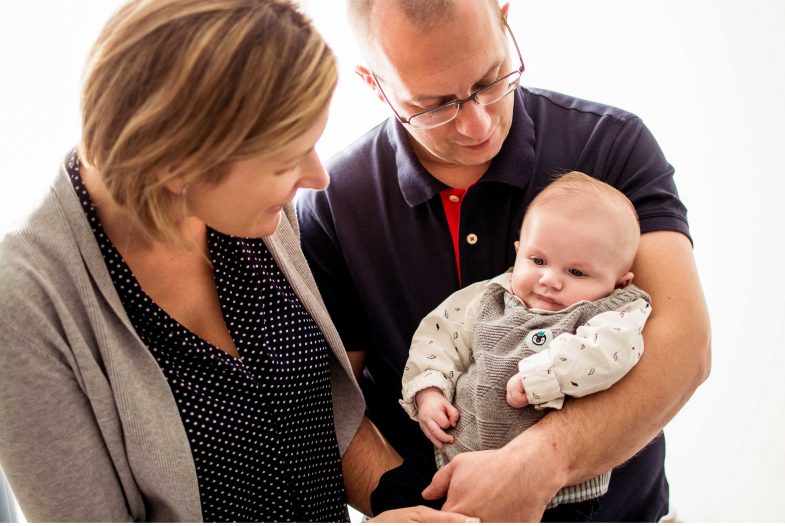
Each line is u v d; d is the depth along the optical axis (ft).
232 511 3.98
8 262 3.40
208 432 3.83
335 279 5.04
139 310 3.71
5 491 5.90
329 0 6.91
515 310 4.45
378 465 4.70
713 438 7.57
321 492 4.33
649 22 7.15
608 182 4.64
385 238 4.86
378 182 4.90
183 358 3.82
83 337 3.53
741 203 7.18
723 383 7.47
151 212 3.27
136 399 3.60
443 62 3.91
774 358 7.18
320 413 4.37
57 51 6.20
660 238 4.34
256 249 4.21
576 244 4.32
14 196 6.32
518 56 4.28
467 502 3.82
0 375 3.35
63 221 3.51
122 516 3.76
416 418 4.62
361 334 5.17
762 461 7.29
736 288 7.30
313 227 5.00
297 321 4.22
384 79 4.28
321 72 3.16
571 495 4.13
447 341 4.67
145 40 3.03
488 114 4.24
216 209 3.39
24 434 3.44
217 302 4.05
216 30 2.98
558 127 4.79
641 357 4.01
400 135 4.75
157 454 3.66
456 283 4.82
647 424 3.97
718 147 7.18
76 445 3.53
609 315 4.09
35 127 6.28
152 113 2.98
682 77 7.17
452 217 4.77
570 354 3.95
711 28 7.00
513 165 4.58
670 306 4.16
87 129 3.20
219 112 2.98
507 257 4.75
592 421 3.91
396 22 3.90
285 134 3.10
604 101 7.41
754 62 6.91
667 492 5.32
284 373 4.07
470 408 4.36
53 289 3.42
